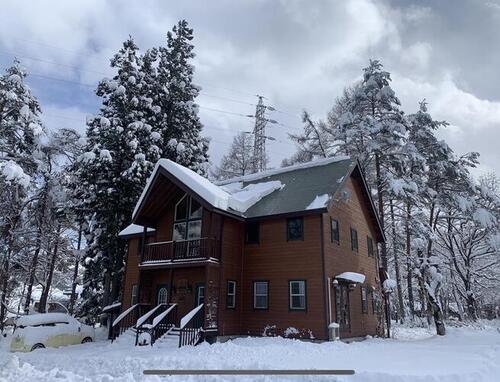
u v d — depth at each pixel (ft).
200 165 101.35
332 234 65.31
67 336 63.93
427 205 100.73
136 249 81.56
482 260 126.11
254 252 66.95
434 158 97.19
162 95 98.78
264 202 70.28
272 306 62.64
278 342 54.54
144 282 73.15
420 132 96.89
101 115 89.81
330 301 59.62
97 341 69.00
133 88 91.45
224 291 62.28
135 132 87.40
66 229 107.86
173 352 47.24
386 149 94.89
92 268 96.12
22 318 61.87
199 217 70.18
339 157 75.97
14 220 88.33
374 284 81.05
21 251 95.91
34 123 81.30
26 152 86.74
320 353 43.88
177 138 99.71
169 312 62.59
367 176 99.14
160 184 70.13
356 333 67.26
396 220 100.99
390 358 39.14
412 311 103.30
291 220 64.85
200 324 58.13
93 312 96.68
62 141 95.20
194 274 68.13
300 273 61.41
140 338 59.21
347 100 107.24
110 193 82.17
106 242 87.71
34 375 34.68
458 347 50.06
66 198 89.97
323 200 62.69
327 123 111.96
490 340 59.06
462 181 98.12
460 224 115.85
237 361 37.01
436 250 114.21
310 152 105.50
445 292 116.26
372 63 98.99
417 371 29.84
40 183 90.43
